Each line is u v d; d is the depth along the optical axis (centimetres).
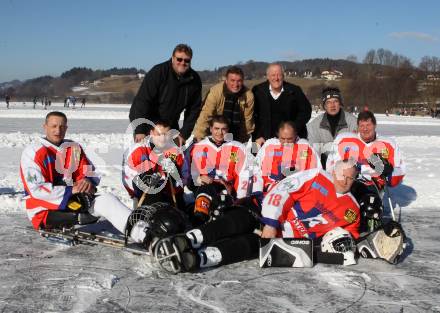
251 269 404
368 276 392
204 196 465
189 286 364
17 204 626
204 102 633
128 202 648
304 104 669
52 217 449
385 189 554
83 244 464
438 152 1431
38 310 319
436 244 493
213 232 395
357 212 441
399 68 8056
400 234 411
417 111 7150
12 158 1083
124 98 10181
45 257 426
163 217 387
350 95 8125
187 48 586
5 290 351
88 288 356
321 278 386
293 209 435
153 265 408
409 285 374
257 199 470
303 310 326
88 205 443
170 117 621
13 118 2936
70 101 5566
